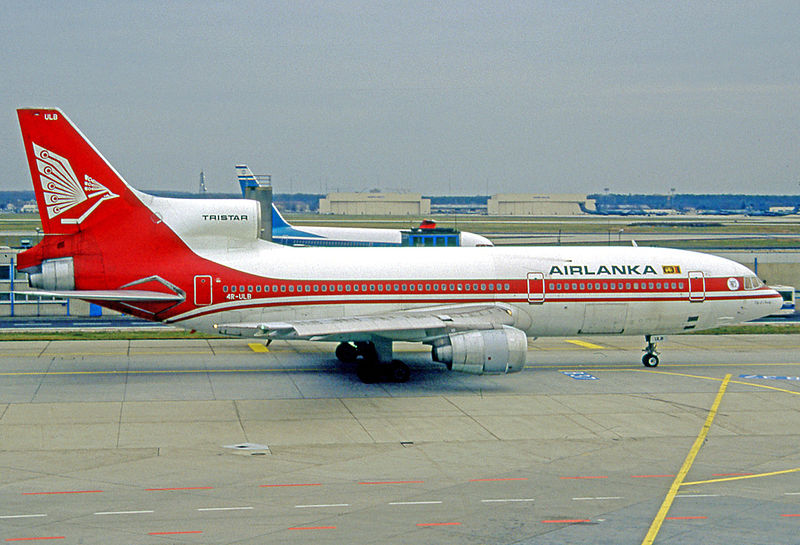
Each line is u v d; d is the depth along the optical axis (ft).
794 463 95.35
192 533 71.46
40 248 134.00
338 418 113.39
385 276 142.20
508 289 145.18
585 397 127.85
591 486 86.28
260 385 133.28
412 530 73.15
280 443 101.35
